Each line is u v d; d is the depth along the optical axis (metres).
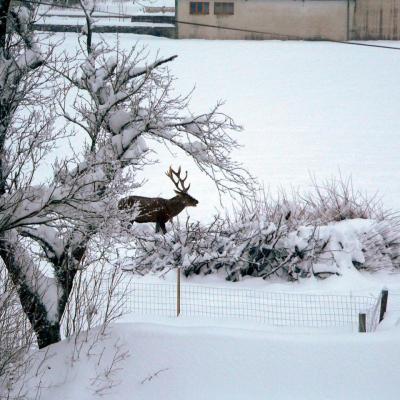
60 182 32.88
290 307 46.12
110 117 35.38
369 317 41.50
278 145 116.38
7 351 29.89
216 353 30.73
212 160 37.19
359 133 124.75
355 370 29.77
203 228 57.69
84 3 38.91
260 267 53.88
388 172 98.12
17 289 31.88
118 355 30.84
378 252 55.81
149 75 37.34
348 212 61.47
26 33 34.16
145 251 54.62
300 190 88.50
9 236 32.59
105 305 43.66
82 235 33.62
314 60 189.75
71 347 31.52
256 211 58.22
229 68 179.88
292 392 28.97
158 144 114.56
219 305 46.41
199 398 28.84
